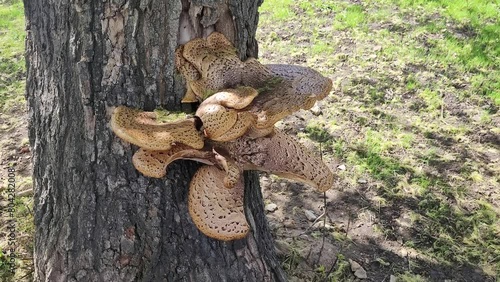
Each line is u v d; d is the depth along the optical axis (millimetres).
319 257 1428
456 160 1877
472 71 2441
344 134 1975
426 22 2898
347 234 1542
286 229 1535
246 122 854
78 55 919
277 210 1615
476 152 1928
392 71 2406
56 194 1068
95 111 947
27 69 1063
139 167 852
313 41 2695
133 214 1011
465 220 1615
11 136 1933
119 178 993
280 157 979
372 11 3035
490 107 2195
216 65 891
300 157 1006
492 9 3025
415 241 1537
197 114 820
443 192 1727
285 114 864
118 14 883
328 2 3139
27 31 1024
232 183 872
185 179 1020
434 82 2340
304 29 2820
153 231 1021
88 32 897
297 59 2512
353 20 2896
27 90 1079
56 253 1085
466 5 3072
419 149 1919
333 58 2512
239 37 985
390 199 1687
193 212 926
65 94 977
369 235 1545
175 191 1014
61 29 927
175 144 864
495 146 1970
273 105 853
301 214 1608
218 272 1073
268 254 1182
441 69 2441
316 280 1364
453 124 2076
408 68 2438
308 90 885
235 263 1091
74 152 1001
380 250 1499
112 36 898
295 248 1447
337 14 2996
